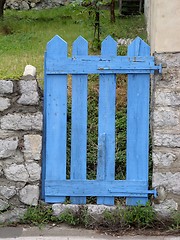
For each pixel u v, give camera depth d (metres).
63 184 3.94
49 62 3.84
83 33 8.51
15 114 3.84
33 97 3.82
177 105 3.81
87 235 3.76
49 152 3.93
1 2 10.48
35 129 3.85
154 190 3.89
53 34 8.73
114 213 3.88
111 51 3.84
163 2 3.79
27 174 3.90
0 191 3.92
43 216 3.93
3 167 3.89
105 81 3.85
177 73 3.80
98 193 3.94
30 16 10.87
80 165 3.93
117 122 4.97
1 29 9.18
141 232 3.80
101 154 3.90
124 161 4.40
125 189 3.91
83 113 3.88
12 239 3.71
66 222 3.91
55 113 3.89
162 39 3.82
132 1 10.95
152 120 4.08
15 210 3.94
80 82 3.86
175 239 3.70
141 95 3.84
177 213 3.85
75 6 7.73
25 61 6.93
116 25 9.09
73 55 3.85
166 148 3.86
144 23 9.34
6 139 3.86
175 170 3.86
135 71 3.82
